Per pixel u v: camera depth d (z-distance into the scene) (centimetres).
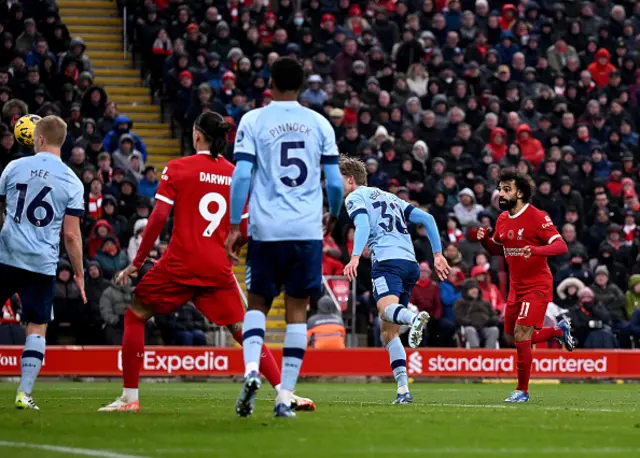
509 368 5753
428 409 2928
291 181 2402
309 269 2406
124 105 7869
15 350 5291
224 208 2702
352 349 5609
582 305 6216
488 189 7350
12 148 6391
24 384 2806
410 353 5684
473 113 7975
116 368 5416
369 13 8919
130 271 2691
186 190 2677
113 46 8356
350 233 6278
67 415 2553
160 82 7906
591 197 7625
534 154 7806
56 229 2816
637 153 8294
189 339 5738
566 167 7662
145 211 6262
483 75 8431
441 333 5991
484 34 8888
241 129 2420
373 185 6806
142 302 2692
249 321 2394
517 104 8269
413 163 7225
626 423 2538
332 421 2408
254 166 2430
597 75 8925
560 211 7250
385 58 8375
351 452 1886
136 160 6756
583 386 5334
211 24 8106
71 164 6306
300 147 2417
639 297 6475
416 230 6569
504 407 3164
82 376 5419
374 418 2522
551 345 6209
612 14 9350
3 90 6744
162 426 2259
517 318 3675
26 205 2772
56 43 7631
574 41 9119
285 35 8131
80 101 7144
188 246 2669
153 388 4588
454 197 7075
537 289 3616
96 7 8581
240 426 2261
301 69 2455
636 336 6200
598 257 6856
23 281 2794
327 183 2473
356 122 7531
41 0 7750
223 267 2705
